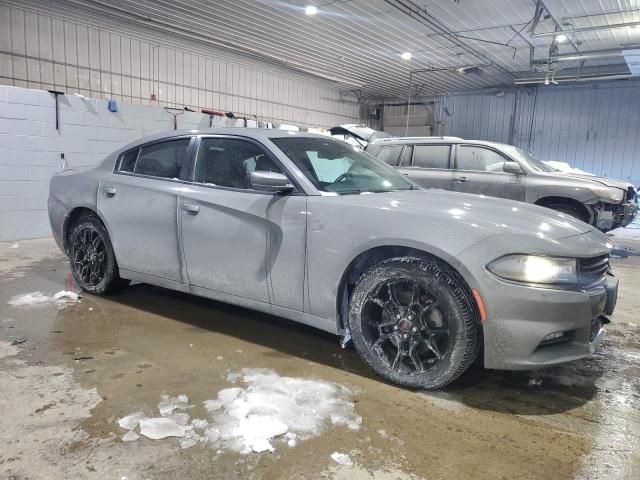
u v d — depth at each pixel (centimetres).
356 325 269
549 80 1330
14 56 827
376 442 208
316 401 241
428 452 203
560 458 202
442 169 739
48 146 701
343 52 1159
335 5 845
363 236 262
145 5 833
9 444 198
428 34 1019
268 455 196
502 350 233
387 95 1792
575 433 221
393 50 1142
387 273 256
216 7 848
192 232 327
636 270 618
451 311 240
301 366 283
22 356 285
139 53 1033
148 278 363
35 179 693
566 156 1572
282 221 289
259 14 886
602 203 649
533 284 229
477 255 234
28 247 630
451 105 1773
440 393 255
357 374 274
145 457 192
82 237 407
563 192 652
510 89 1639
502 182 689
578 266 239
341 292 276
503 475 189
